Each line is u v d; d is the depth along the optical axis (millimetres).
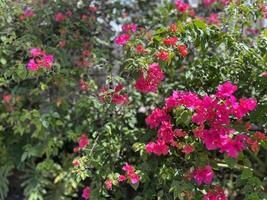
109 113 1263
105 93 1172
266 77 1103
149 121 1110
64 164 1338
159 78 1104
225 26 1202
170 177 1072
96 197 1133
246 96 1187
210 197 1034
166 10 1445
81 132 1288
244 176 1033
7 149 1375
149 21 1487
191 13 1461
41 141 1341
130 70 1111
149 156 1136
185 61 1348
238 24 1206
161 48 1082
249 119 1104
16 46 1281
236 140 980
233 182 1267
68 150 1396
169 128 1056
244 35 1315
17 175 1419
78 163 1134
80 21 1376
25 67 1237
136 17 1521
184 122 1025
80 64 1342
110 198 1203
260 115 1086
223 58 1201
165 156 1135
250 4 1188
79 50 1368
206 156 1054
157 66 1083
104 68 1344
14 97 1325
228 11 1210
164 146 1054
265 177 1170
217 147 995
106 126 1202
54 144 1305
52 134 1323
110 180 1106
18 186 1425
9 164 1357
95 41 1385
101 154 1163
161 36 1124
